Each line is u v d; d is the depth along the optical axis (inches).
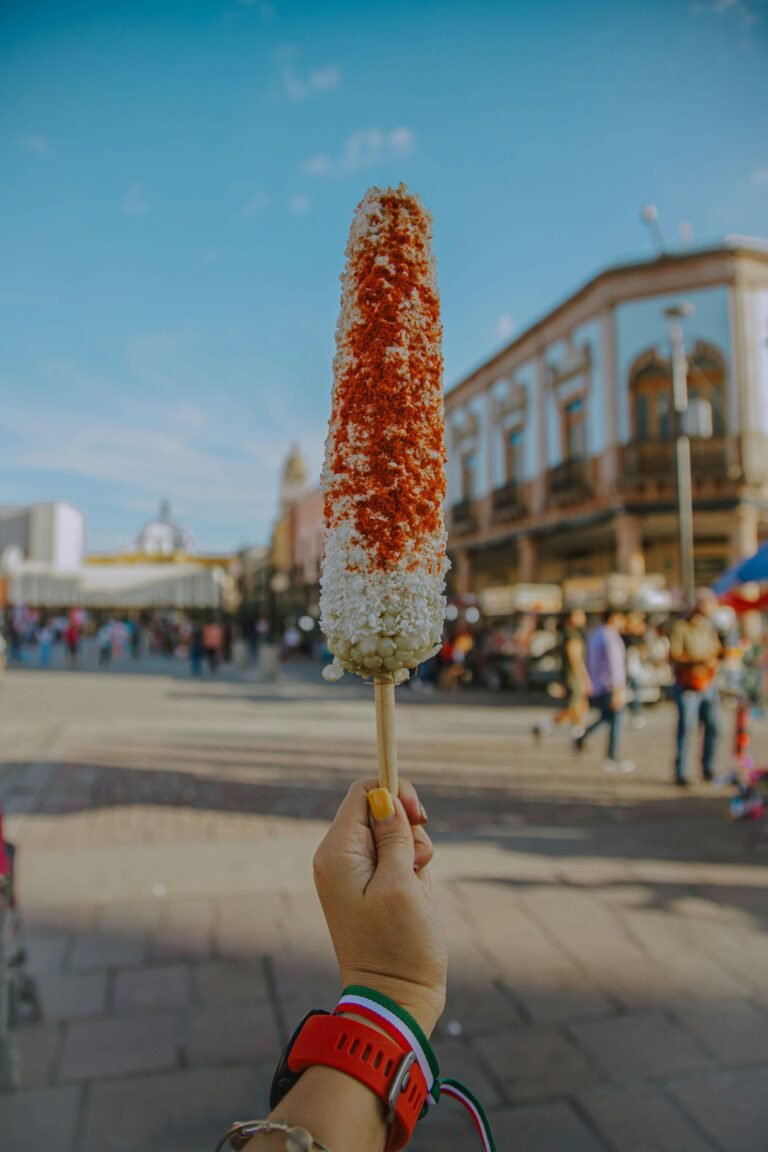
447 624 862.5
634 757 383.2
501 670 764.0
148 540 3307.1
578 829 243.1
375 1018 32.0
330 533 38.9
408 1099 30.4
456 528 1192.2
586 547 1022.4
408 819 40.7
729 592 341.4
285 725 503.2
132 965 147.2
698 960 150.8
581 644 413.4
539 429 989.2
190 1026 127.3
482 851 217.8
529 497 1016.9
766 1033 125.8
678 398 650.2
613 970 146.6
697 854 216.5
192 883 190.1
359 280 38.7
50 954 151.6
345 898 35.6
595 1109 108.0
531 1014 131.3
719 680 345.1
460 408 1198.9
